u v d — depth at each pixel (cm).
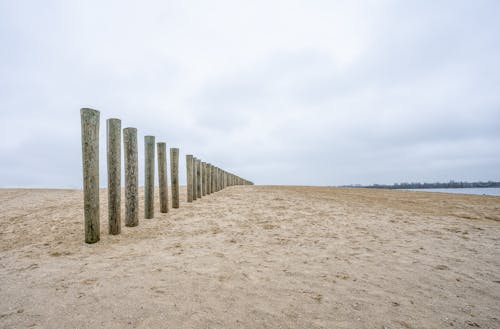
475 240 379
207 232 413
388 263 279
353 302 192
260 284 221
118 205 387
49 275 237
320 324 163
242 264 271
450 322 168
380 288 217
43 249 319
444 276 244
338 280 232
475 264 278
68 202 723
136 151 431
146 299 191
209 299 192
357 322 166
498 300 199
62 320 163
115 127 377
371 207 693
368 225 473
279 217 539
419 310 182
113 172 377
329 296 201
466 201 857
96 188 347
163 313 172
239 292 205
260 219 519
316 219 523
